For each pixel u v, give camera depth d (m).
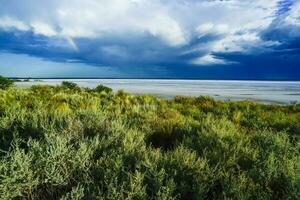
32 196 2.48
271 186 3.01
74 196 2.38
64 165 2.74
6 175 2.42
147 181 2.80
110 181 2.60
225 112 9.52
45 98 9.64
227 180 2.84
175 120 5.87
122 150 3.45
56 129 4.00
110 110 8.12
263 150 4.02
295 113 11.01
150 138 4.75
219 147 3.93
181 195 2.65
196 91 42.94
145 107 8.53
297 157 3.54
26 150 3.39
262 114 9.20
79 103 8.90
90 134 4.37
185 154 3.36
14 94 10.02
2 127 4.29
